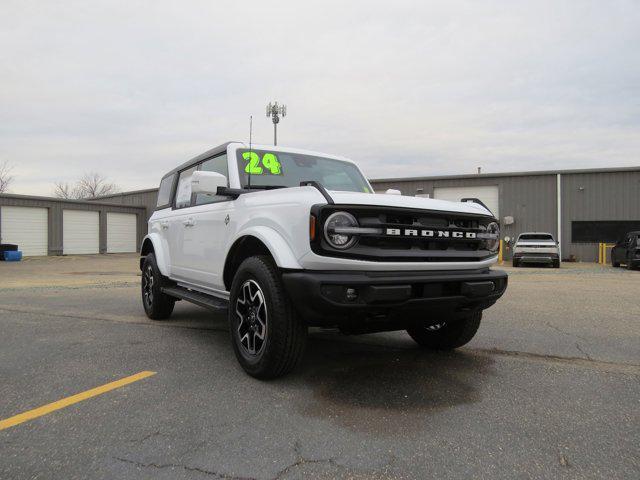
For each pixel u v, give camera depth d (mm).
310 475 2221
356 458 2387
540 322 6172
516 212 26891
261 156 4633
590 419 2900
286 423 2809
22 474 2227
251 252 4070
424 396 3285
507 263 24156
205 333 5328
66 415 2928
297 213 3268
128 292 9711
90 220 31703
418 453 2441
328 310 3064
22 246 27703
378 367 3986
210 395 3277
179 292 5262
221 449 2479
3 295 9133
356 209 3180
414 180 28906
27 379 3639
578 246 25875
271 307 3363
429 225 3498
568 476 2227
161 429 2723
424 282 3273
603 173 25422
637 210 24844
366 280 3059
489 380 3658
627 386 3533
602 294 9398
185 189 5574
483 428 2754
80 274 15273
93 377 3686
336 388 3436
